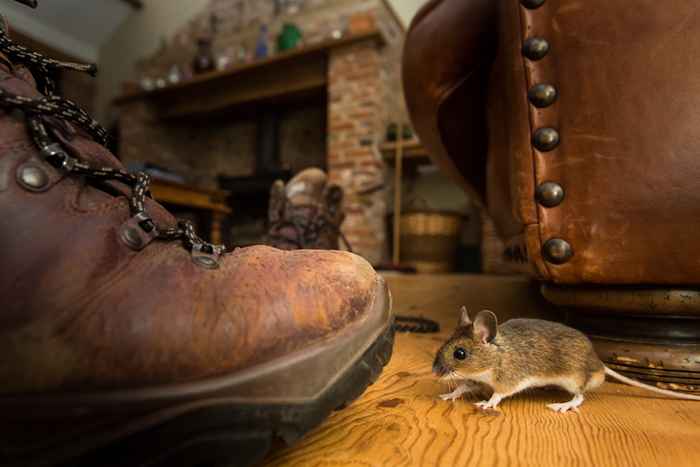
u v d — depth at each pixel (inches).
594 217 9.7
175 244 6.0
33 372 4.4
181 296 5.3
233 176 83.7
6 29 6.1
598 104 9.6
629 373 10.2
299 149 82.0
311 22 75.8
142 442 4.6
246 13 82.8
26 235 4.7
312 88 70.4
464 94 14.5
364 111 63.7
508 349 9.0
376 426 7.7
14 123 5.2
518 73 10.3
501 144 13.1
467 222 68.4
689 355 9.7
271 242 22.4
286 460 6.3
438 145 16.2
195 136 93.2
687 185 9.0
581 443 7.1
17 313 4.4
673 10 9.0
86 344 4.6
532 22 10.1
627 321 10.4
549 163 10.0
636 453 6.7
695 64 8.9
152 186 40.7
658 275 9.4
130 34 93.0
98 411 4.5
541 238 10.1
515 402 9.3
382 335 6.5
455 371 9.0
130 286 5.1
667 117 9.1
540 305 21.6
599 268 9.7
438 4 14.5
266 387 5.3
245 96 76.4
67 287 4.7
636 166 9.3
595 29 9.5
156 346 4.8
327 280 6.4
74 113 5.7
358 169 63.4
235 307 5.5
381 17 67.0
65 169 5.3
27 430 4.3
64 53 89.2
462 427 7.7
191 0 88.0
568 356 9.0
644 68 9.2
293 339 5.6
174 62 88.4
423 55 14.4
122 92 87.4
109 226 5.3
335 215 24.0
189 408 4.8
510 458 6.5
